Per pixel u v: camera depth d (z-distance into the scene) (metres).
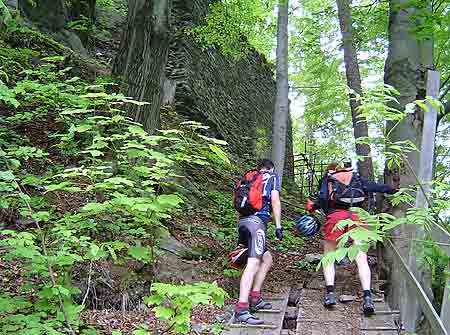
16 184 2.78
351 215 4.89
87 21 12.35
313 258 7.26
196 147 3.81
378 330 4.43
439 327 3.36
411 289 4.45
